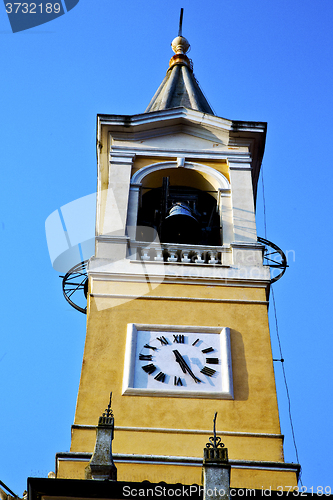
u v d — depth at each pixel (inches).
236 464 746.2
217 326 876.0
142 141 1092.5
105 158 1095.0
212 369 837.2
